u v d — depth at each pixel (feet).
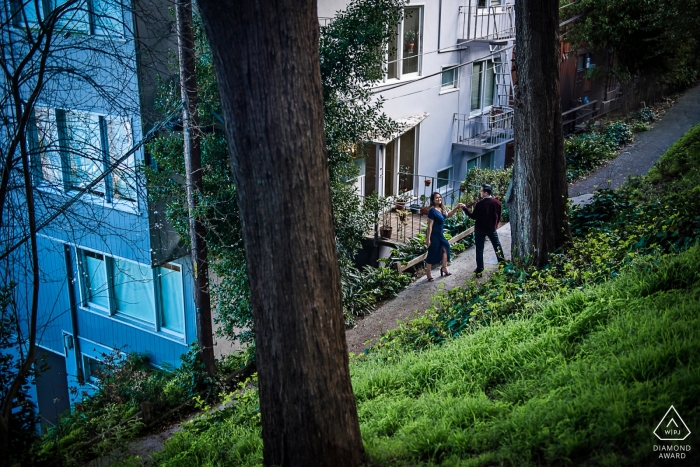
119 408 39.81
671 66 86.12
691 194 37.42
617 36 82.53
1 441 21.11
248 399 32.04
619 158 71.00
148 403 36.35
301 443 18.56
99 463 31.60
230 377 39.91
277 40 17.15
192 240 37.78
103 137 45.37
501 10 81.10
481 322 31.96
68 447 33.27
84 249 53.88
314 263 18.15
